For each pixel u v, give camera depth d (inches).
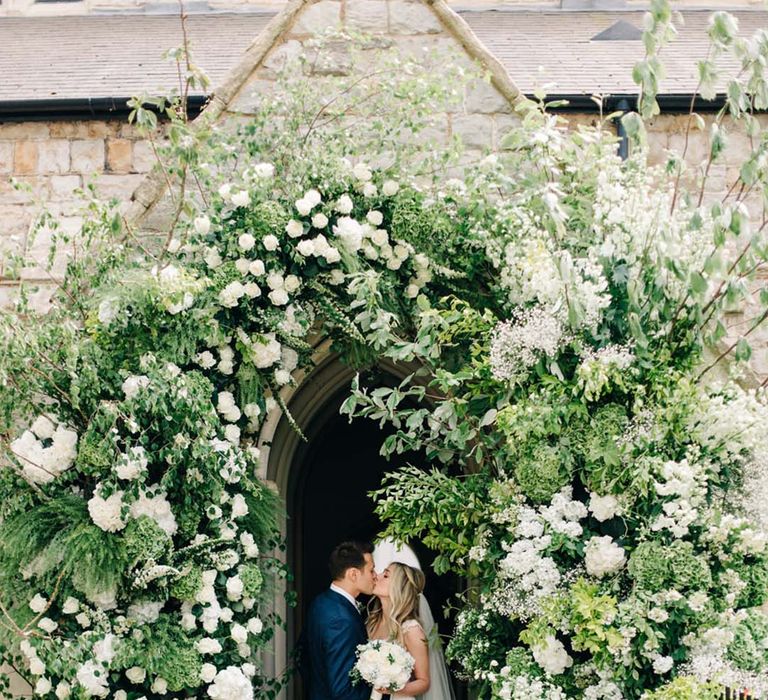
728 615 173.0
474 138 228.2
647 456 177.2
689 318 187.3
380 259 207.6
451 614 343.6
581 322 185.8
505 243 203.8
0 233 312.3
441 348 211.8
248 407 199.5
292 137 206.5
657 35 182.5
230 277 196.5
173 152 195.9
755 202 300.8
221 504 192.1
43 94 321.1
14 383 184.7
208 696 190.4
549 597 178.4
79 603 184.4
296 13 229.9
